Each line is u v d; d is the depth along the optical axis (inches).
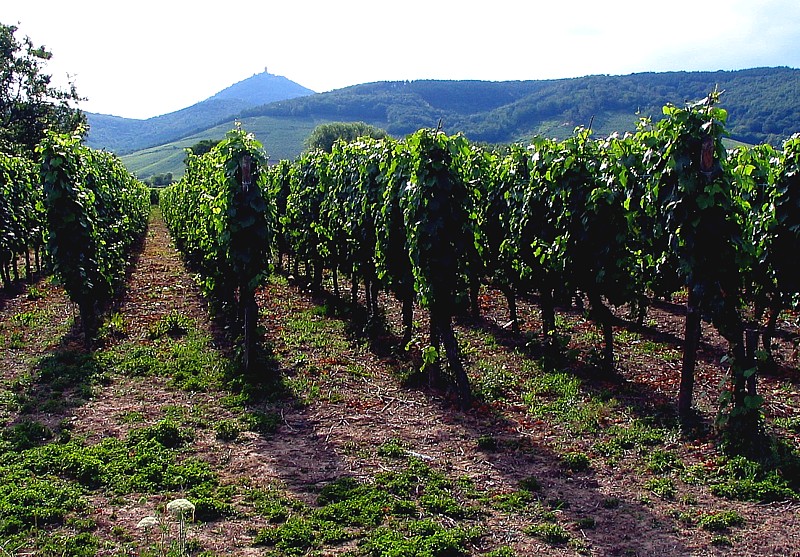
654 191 279.0
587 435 277.3
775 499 219.3
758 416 256.1
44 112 1593.3
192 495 221.1
